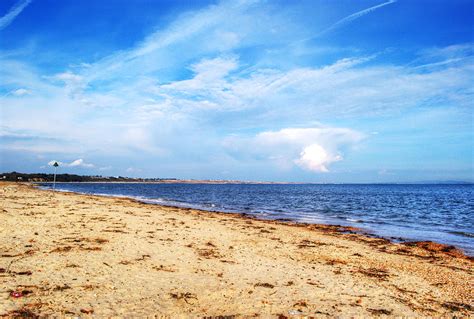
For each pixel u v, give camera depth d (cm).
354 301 816
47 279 797
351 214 3678
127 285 809
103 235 1452
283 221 2777
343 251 1506
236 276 969
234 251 1338
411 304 824
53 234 1388
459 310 803
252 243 1558
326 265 1209
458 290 984
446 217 3497
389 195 9075
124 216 2252
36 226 1559
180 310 679
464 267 1338
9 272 825
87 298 698
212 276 951
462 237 2191
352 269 1173
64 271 876
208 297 771
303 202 5722
